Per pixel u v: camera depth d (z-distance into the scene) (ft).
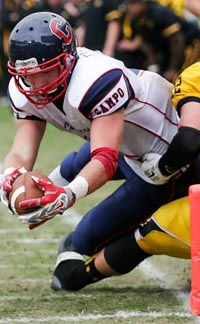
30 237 52.19
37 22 33.58
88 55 34.65
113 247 38.75
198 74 35.83
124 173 39.75
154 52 84.12
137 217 39.32
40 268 44.47
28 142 36.37
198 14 73.92
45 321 34.63
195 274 34.04
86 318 35.09
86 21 93.30
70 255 40.14
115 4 90.84
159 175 36.81
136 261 38.73
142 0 81.76
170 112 37.76
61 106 34.58
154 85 37.27
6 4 116.67
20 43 33.27
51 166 75.31
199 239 33.47
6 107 132.77
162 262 45.91
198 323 34.14
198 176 38.42
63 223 56.24
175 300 38.01
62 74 33.55
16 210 33.22
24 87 34.83
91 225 39.93
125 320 34.71
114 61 34.78
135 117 36.50
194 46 82.74
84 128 35.45
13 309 36.60
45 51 33.14
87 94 33.58
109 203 39.55
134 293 39.60
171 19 81.76
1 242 50.75
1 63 120.88
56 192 32.50
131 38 85.87
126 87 34.35
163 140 37.47
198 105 35.42
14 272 43.60
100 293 39.68
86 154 41.01
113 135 33.65
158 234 37.22
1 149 86.74
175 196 38.60
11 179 33.55
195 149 35.09
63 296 39.04
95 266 39.14
